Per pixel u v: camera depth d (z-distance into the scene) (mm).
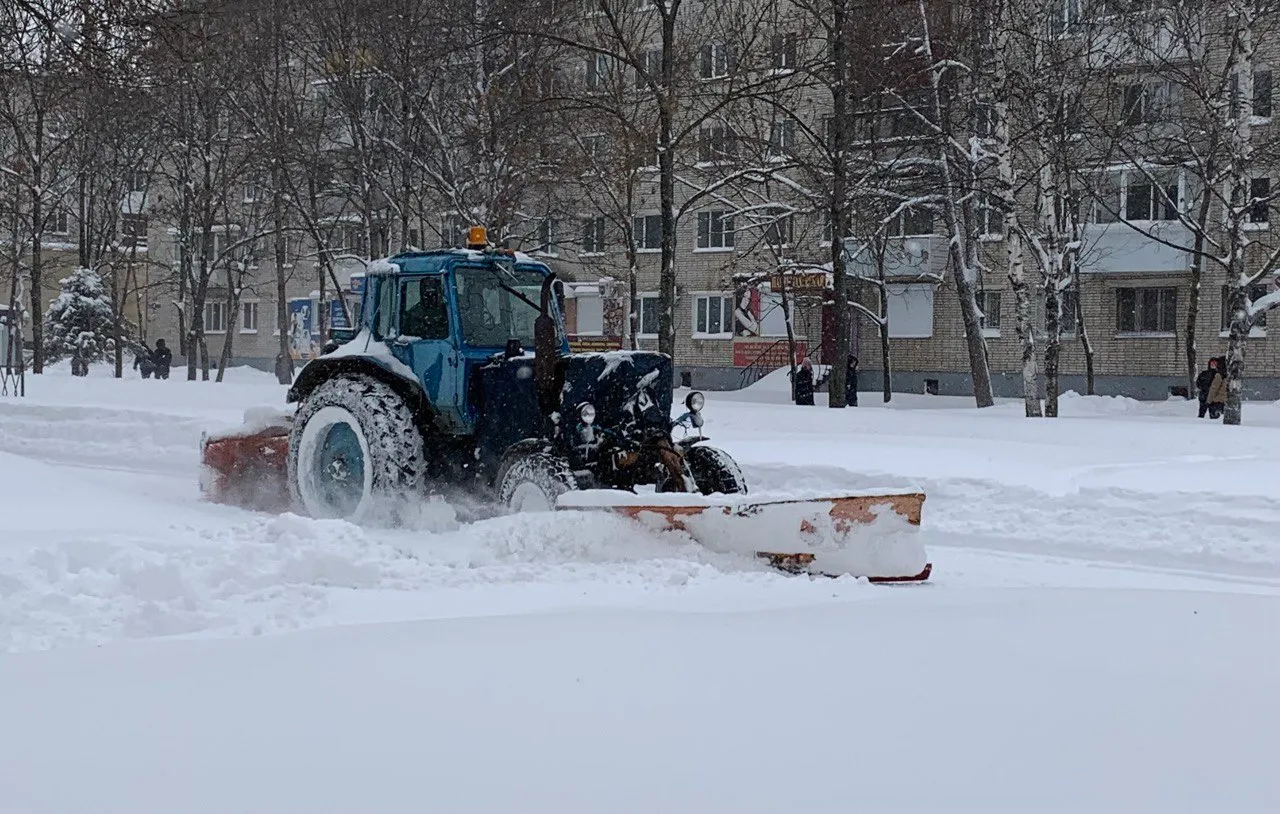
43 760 3771
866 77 23141
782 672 4855
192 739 3971
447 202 27750
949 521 11812
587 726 4109
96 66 15352
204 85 26453
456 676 4781
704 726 4109
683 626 5844
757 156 24500
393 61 25422
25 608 6688
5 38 15648
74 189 44344
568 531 8766
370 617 6648
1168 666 4996
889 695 4508
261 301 58000
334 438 11453
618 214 25750
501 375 10617
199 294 38219
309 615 6660
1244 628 5801
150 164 45781
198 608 6742
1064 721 4195
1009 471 13227
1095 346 38938
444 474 11062
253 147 31344
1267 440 15992
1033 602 6645
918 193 27328
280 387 24406
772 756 3805
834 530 8430
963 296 29641
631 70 27766
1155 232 34625
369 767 3693
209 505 12492
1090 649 5305
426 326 11102
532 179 24547
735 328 44500
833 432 17875
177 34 15930
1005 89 22203
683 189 42719
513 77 25094
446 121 26312
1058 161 23156
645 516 8828
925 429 17969
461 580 7906
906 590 7895
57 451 18109
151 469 16453
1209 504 11250
